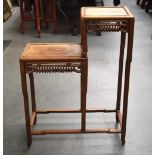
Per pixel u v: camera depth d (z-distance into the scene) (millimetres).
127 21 1688
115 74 3076
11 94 2701
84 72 1777
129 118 2303
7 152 1960
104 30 1729
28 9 4555
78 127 2209
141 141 2051
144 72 3133
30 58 1737
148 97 2625
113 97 2629
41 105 2498
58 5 4789
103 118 2318
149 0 5680
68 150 1967
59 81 2957
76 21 4449
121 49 2068
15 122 2279
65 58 1736
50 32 4586
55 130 2020
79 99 2594
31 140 2025
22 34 4488
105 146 2002
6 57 3562
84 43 1729
